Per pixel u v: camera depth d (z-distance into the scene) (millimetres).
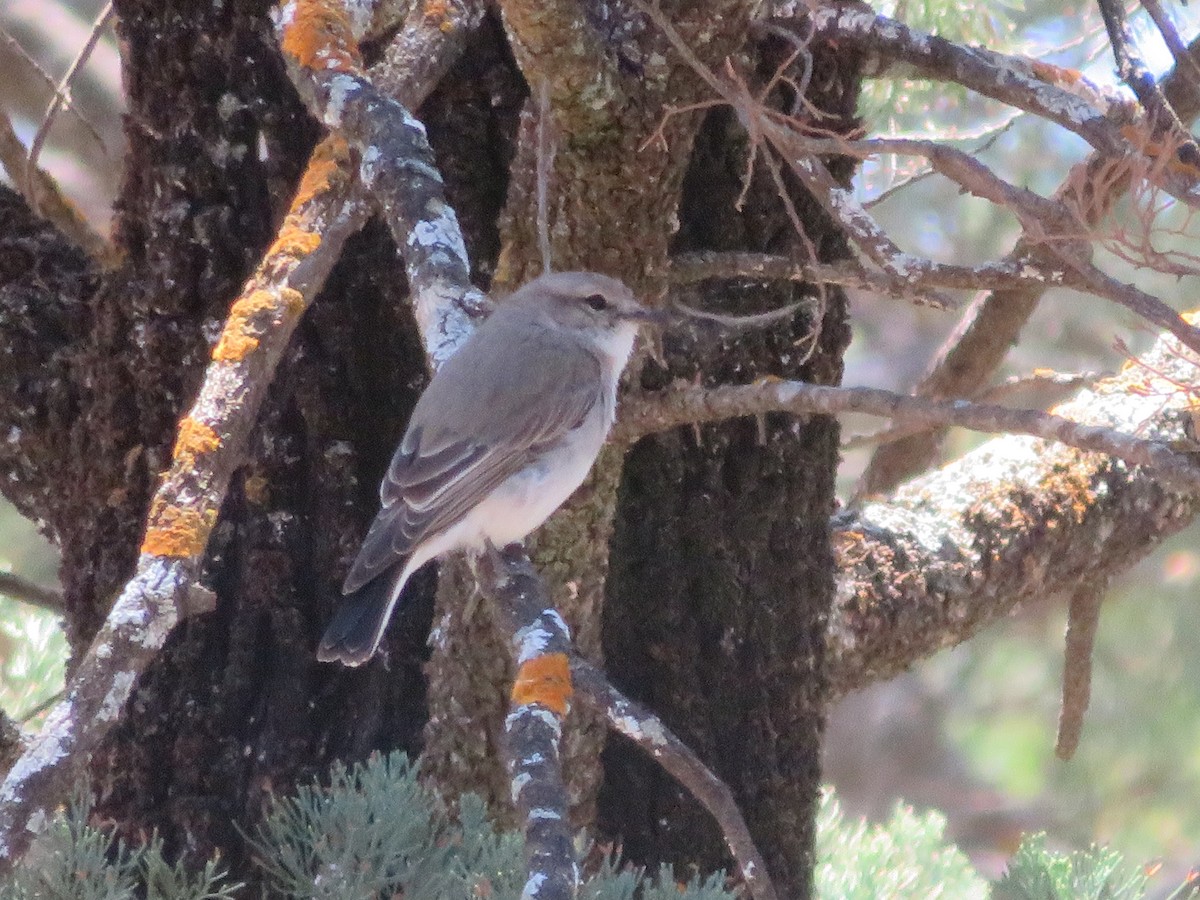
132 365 9250
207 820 9078
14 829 5262
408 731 9164
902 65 9828
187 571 6090
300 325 9164
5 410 9727
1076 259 7148
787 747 9578
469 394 7621
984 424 7543
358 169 7902
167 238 9172
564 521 8297
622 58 7809
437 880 7152
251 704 9195
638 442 9250
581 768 8383
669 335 9070
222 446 6586
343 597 8195
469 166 9250
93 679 5691
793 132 7902
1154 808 19250
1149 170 7184
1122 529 11133
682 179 8500
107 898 6969
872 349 21719
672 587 9305
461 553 8102
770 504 9406
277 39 8500
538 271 8398
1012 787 20109
